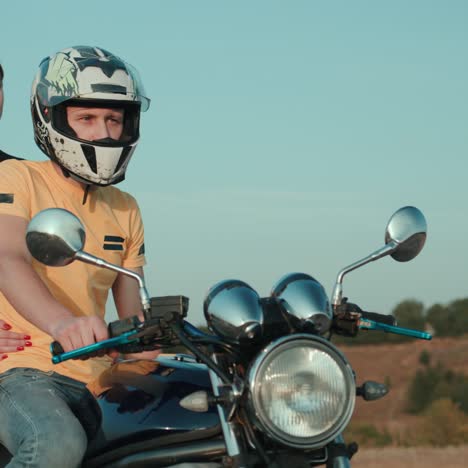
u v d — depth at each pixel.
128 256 5.40
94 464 3.99
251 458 3.40
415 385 56.75
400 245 3.89
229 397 3.31
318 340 3.27
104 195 5.31
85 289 4.86
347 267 3.76
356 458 25.30
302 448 3.24
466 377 58.12
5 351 4.51
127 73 4.94
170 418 3.77
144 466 3.76
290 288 3.52
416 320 75.12
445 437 40.66
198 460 3.71
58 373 4.51
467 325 72.81
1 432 4.18
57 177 5.07
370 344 72.44
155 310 3.49
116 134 5.00
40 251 3.53
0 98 8.11
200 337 3.51
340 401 3.28
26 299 4.23
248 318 3.38
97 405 4.09
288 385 3.22
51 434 3.91
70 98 4.79
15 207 4.70
